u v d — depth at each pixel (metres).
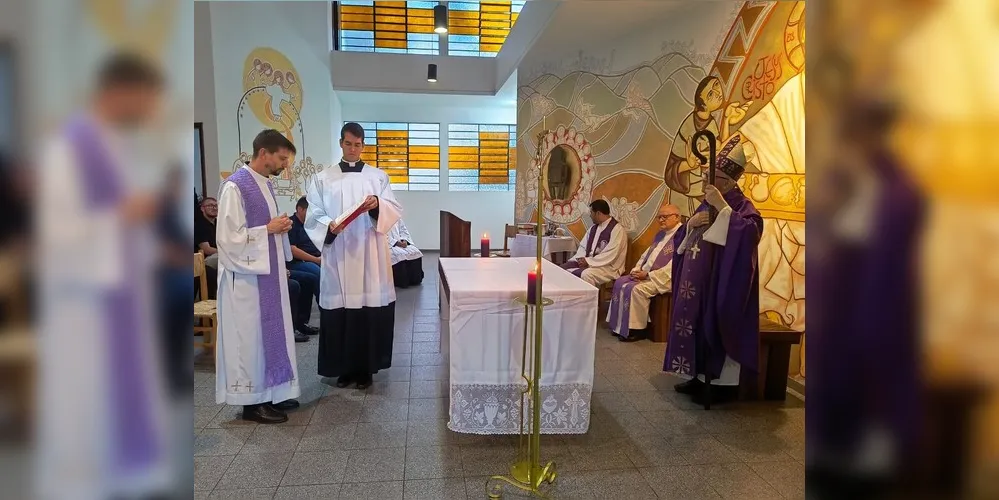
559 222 6.61
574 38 5.64
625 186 5.50
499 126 9.68
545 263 3.12
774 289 3.50
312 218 3.11
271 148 2.73
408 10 8.30
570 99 6.32
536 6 5.71
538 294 2.06
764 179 3.60
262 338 2.72
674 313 3.07
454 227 5.37
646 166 5.17
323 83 7.27
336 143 8.16
